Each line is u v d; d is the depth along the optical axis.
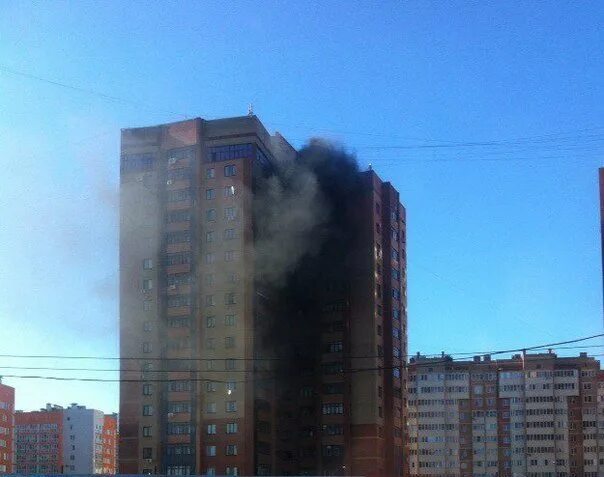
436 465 185.00
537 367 186.12
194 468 113.50
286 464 121.88
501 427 184.75
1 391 188.38
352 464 120.44
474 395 187.12
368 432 121.12
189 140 124.19
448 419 186.62
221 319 117.81
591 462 180.12
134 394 118.56
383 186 135.38
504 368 187.75
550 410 183.50
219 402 115.19
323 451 122.25
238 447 112.81
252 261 119.19
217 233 120.56
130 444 117.06
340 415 122.69
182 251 121.38
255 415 114.44
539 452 182.12
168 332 119.38
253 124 123.50
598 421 182.00
